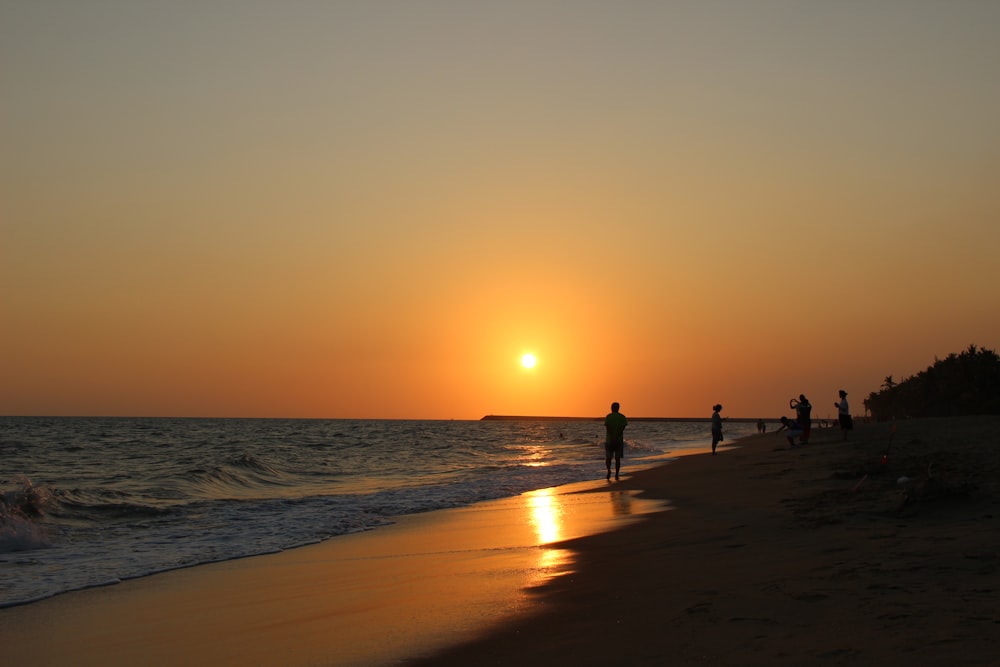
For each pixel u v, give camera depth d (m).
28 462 35.66
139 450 48.12
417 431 113.00
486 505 16.69
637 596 6.74
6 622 7.11
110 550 11.37
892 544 7.83
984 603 5.29
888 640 4.64
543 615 6.37
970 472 12.52
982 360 75.19
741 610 5.80
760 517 11.20
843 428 31.05
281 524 14.07
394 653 5.63
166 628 6.82
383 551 10.97
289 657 5.73
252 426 134.12
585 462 34.19
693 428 141.25
